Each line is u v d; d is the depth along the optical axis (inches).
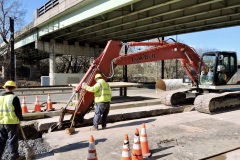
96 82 340.2
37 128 367.6
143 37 1254.3
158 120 388.2
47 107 470.0
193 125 350.0
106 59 364.2
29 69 2203.5
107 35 1189.7
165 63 2081.7
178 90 535.2
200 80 495.5
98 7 754.8
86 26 960.9
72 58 2116.1
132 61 398.3
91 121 387.9
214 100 435.5
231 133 309.6
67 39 1290.6
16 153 230.8
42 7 1113.4
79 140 291.3
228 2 665.6
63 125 344.8
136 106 541.3
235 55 486.3
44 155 249.4
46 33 1127.0
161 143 271.7
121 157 216.4
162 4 660.7
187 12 770.8
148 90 961.5
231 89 495.2
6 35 1585.9
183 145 265.3
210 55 481.1
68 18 923.4
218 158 234.7
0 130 229.5
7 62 1614.2
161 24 962.1
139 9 729.6
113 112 436.5
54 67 1316.4
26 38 1402.6
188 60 489.4
